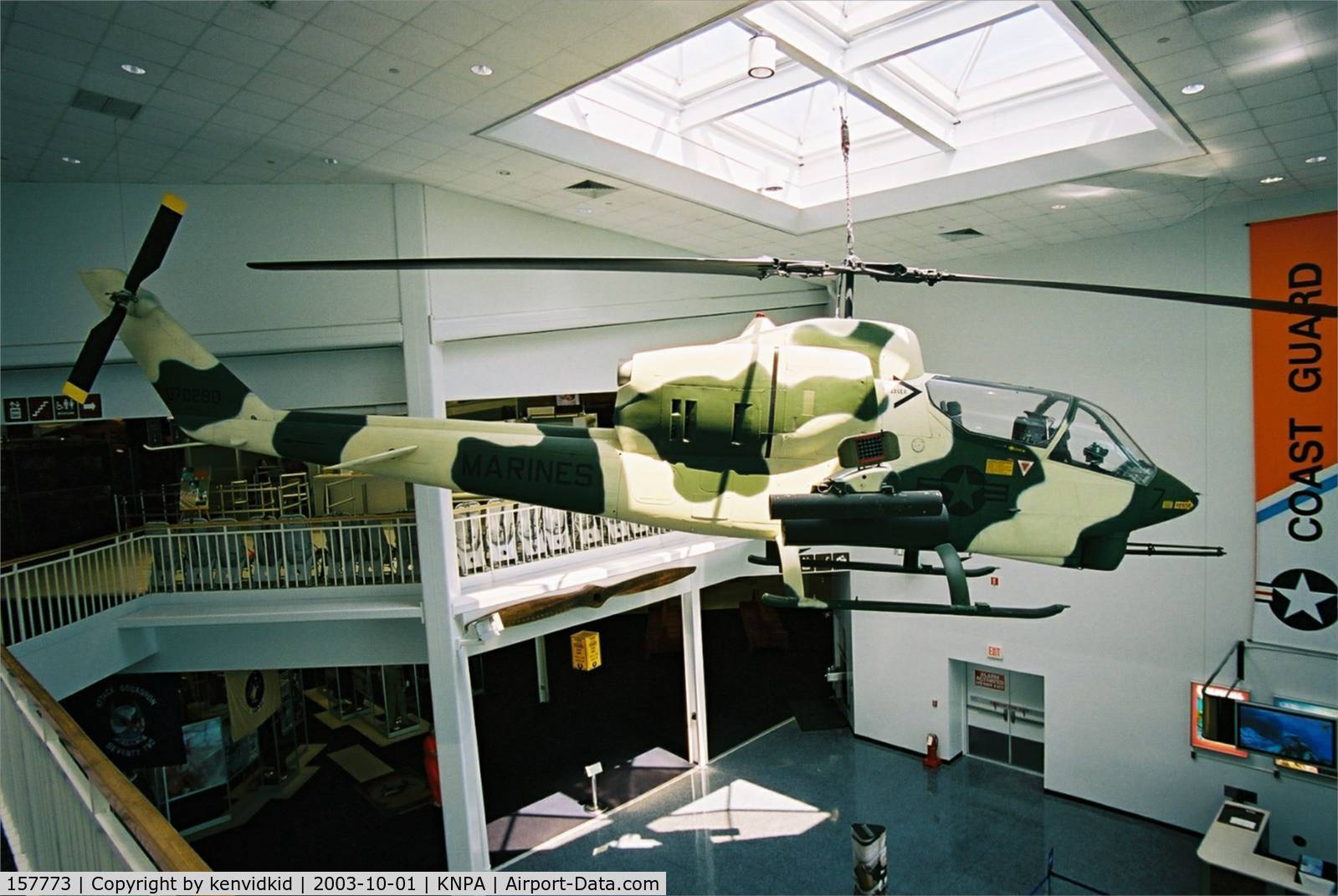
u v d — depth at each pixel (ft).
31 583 28.55
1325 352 27.09
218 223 25.45
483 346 29.60
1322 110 19.25
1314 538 27.76
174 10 14.71
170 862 6.56
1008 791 35.63
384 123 20.51
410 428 18.47
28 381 25.40
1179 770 31.50
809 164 30.14
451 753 28.09
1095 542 17.29
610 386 33.14
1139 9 14.61
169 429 40.93
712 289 35.65
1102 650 33.24
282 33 15.75
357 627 29.09
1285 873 24.72
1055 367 33.58
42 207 24.45
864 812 34.63
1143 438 31.50
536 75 17.93
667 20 15.60
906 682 39.70
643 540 36.09
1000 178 25.20
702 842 32.96
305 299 26.17
